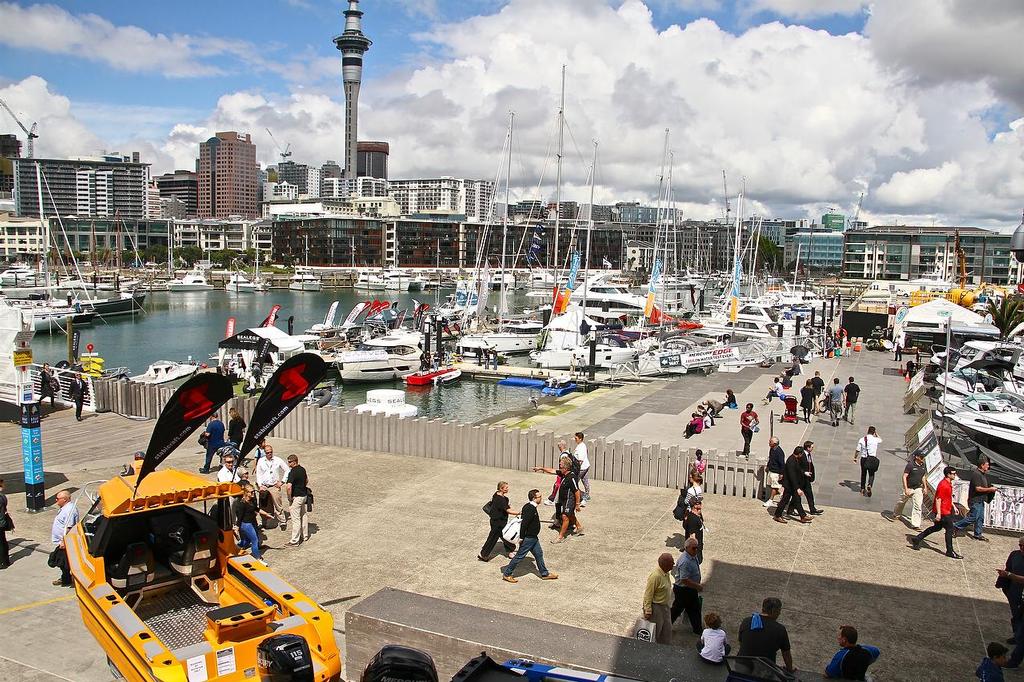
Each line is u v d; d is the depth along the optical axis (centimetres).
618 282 17000
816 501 1938
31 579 1394
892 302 8675
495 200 8344
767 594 1355
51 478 2091
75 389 2864
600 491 2039
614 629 1211
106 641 934
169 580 1058
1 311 2848
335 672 884
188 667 816
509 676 688
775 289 14712
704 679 850
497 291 16025
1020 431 2181
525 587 1377
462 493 1994
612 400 3625
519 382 5069
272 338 4775
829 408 3056
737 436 2783
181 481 1110
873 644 1172
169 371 4556
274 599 959
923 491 1733
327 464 2284
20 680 1035
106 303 10112
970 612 1290
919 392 3180
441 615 1001
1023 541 1152
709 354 4925
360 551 1559
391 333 6475
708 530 1680
